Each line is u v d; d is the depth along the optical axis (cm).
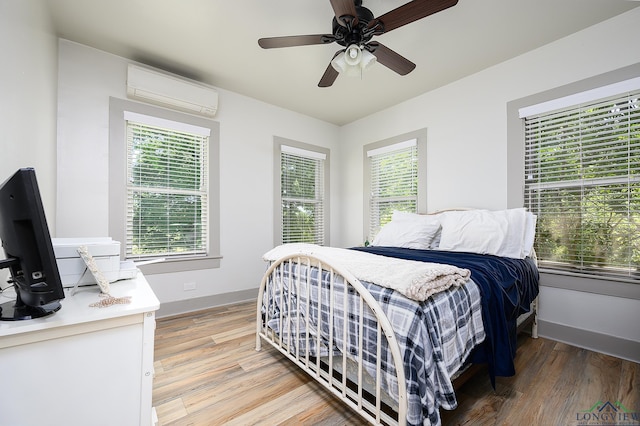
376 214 371
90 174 227
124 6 183
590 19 193
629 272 188
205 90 274
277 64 253
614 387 153
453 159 283
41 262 73
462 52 233
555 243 220
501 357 131
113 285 119
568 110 215
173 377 164
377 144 364
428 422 93
